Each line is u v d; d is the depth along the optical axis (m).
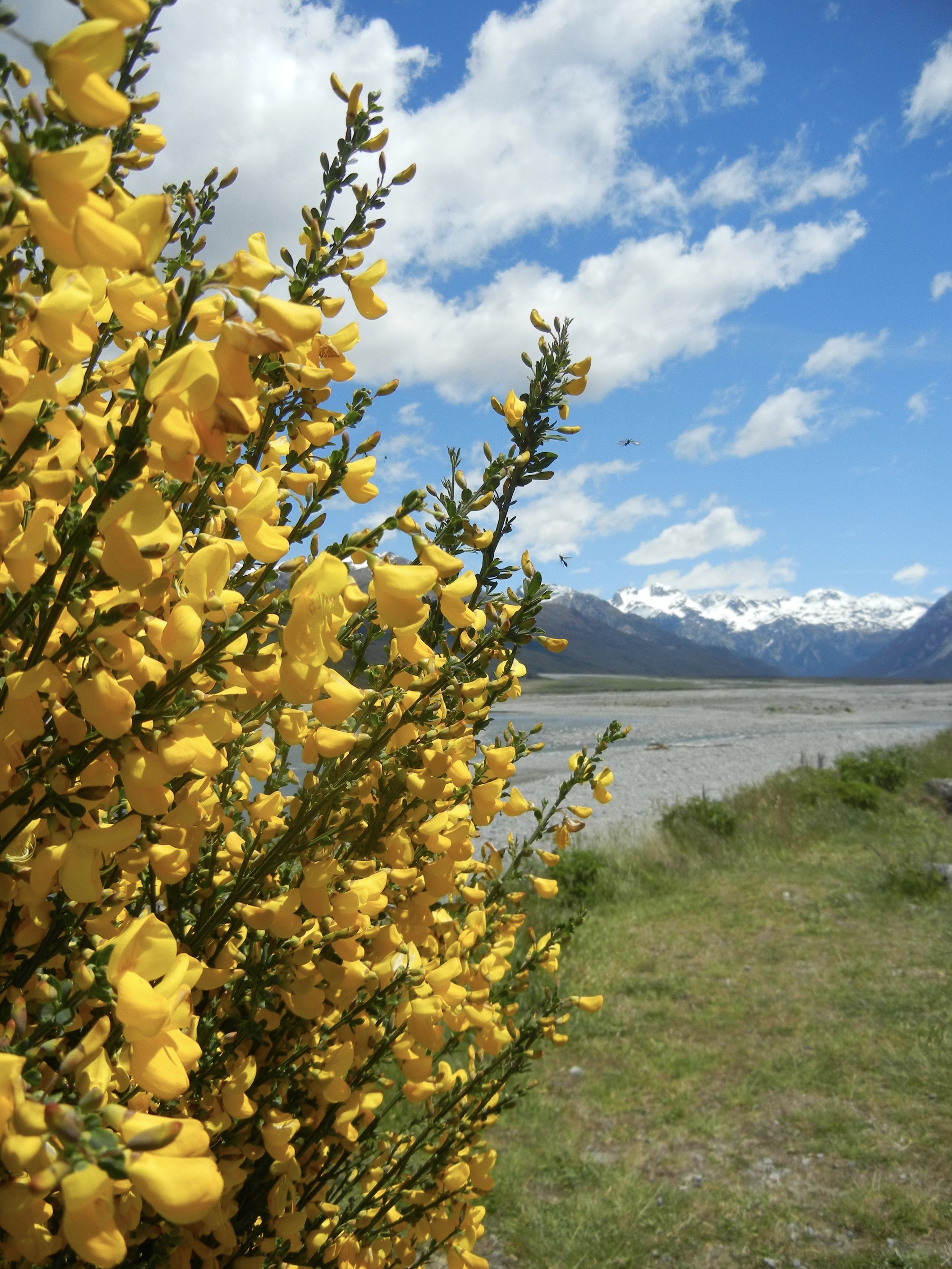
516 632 1.27
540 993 4.50
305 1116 1.30
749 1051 5.00
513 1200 3.67
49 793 0.72
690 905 7.51
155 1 0.94
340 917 1.03
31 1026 0.73
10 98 0.72
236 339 0.63
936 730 34.03
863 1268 3.32
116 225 0.58
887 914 7.05
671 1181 3.88
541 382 1.51
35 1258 0.65
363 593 0.91
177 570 0.83
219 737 0.79
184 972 0.66
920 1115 4.29
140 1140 0.51
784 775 14.39
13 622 0.70
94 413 0.87
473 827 1.30
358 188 1.12
